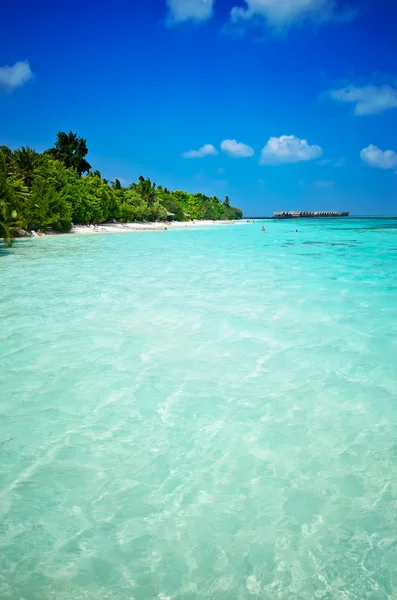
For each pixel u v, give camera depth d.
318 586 3.21
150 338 9.43
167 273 19.62
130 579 3.29
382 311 11.70
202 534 3.74
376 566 3.37
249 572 3.35
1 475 4.59
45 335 9.66
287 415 5.89
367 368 7.60
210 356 8.28
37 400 6.41
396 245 37.84
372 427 5.55
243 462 4.80
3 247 34.59
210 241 43.59
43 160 52.75
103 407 6.18
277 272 19.83
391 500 4.14
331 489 4.32
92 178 62.91
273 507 4.07
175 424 5.67
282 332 9.82
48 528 3.82
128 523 3.88
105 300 13.41
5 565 3.42
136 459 4.88
